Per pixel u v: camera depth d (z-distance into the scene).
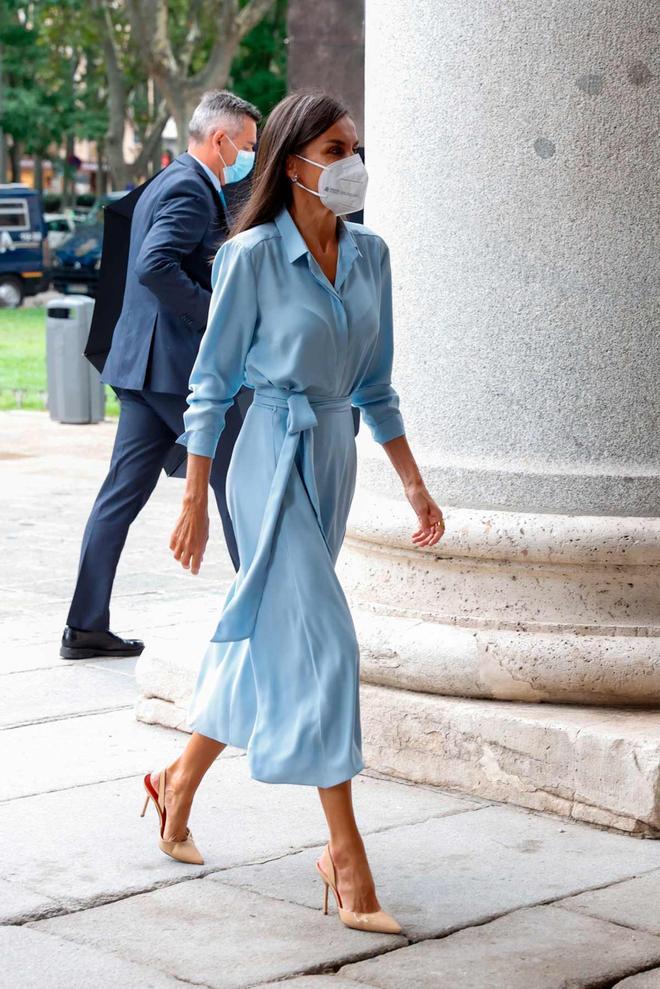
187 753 4.38
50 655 7.18
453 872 4.41
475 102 5.25
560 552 5.16
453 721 5.12
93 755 5.55
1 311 40.94
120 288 7.25
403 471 4.48
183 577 9.23
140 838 4.67
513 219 5.24
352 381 4.21
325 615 4.03
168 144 69.50
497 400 5.35
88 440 16.36
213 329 4.08
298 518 4.07
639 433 5.27
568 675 5.08
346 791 4.02
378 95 5.61
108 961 3.75
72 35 53.16
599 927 4.01
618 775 4.75
